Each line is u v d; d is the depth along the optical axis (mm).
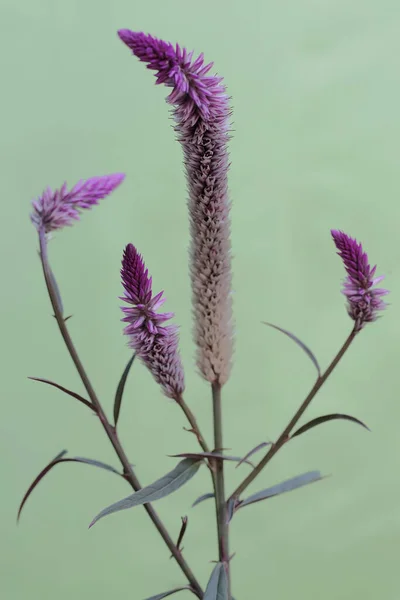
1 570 1039
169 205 1027
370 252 1022
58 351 1033
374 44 1013
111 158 1025
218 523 824
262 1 1011
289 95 1018
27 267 1028
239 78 1017
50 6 1014
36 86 1019
